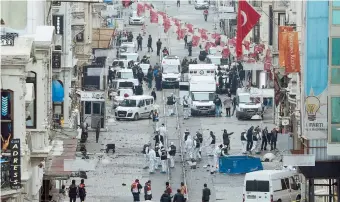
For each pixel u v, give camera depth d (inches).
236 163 5900.6
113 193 5526.6
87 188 5595.5
